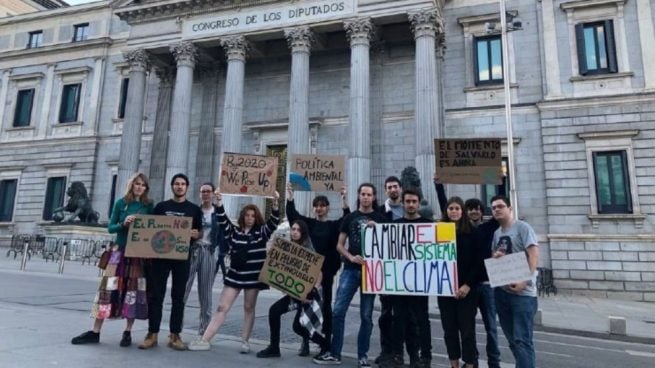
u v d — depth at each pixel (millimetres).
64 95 39438
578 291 23594
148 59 31328
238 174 8711
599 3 25703
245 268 7961
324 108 31078
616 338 12805
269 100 32688
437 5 26297
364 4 26297
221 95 33375
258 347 8359
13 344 7277
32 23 41719
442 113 27656
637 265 22922
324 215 8336
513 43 27547
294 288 7520
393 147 28891
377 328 11953
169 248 7652
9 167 39344
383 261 7223
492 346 7684
